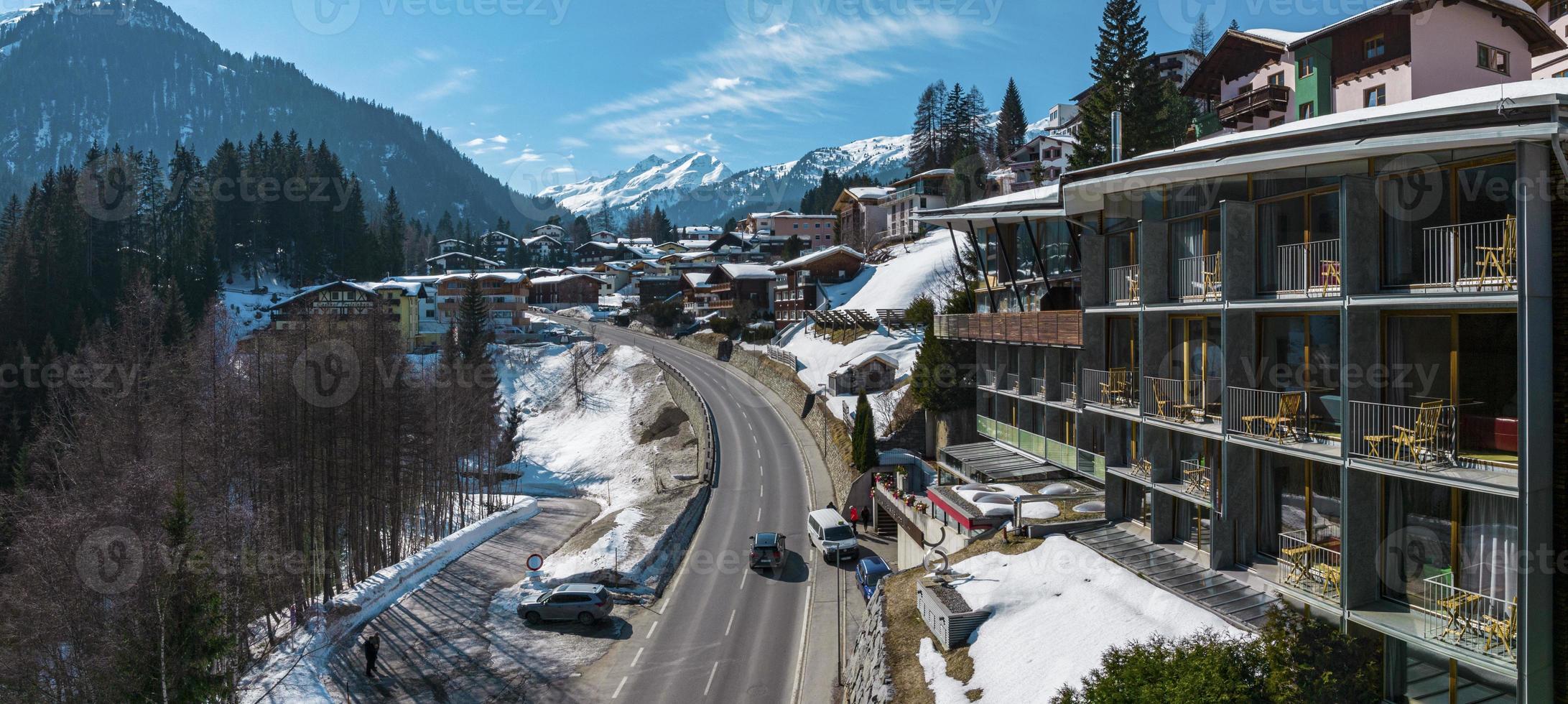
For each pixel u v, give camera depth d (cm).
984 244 4228
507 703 2611
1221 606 1750
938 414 4678
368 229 15150
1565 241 1229
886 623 2406
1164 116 6644
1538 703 1216
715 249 15950
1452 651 1297
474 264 18375
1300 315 1764
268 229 13675
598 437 8325
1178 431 2130
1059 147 10031
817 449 5950
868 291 9181
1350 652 1485
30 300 7650
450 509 5866
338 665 2908
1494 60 3259
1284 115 3928
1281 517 1867
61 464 4497
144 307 6059
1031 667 1802
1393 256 1497
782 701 2566
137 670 2366
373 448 4622
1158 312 2181
